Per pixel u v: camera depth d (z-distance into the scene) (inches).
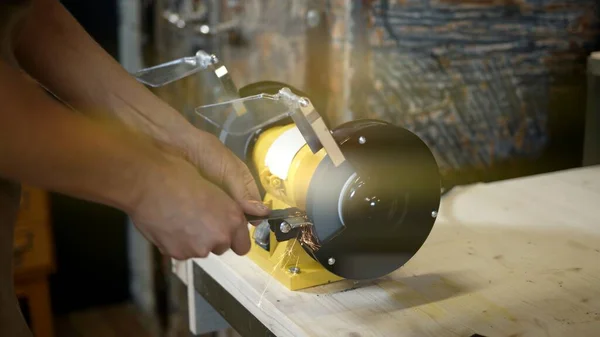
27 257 73.9
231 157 25.8
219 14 69.9
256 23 64.9
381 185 26.8
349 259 28.0
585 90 60.0
